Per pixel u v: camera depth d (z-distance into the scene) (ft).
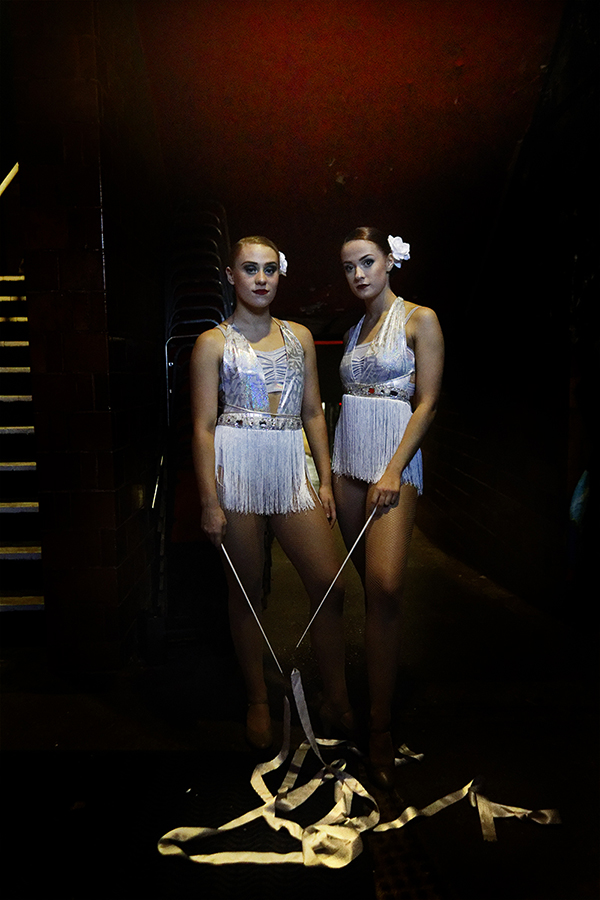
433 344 6.17
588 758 6.48
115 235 8.25
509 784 6.07
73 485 8.04
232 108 10.83
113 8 8.35
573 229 9.23
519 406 11.17
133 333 9.25
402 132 11.09
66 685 8.05
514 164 11.42
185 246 12.08
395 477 6.08
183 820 5.60
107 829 5.48
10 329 13.03
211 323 11.62
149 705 7.57
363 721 7.17
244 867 5.08
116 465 8.14
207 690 7.92
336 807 5.64
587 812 5.69
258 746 6.63
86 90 7.48
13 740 6.85
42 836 5.41
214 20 9.60
